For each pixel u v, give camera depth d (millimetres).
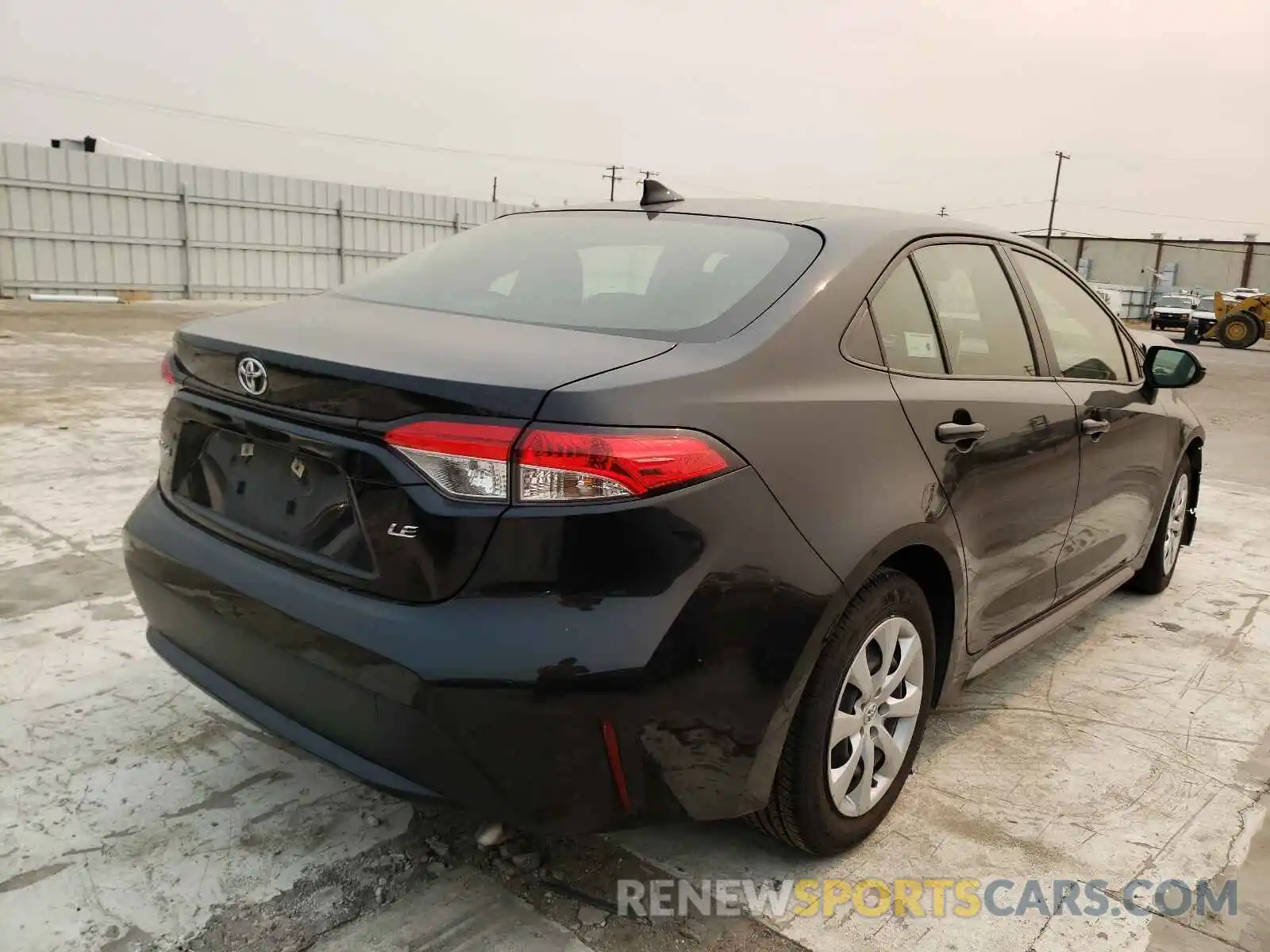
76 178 22375
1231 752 2965
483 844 2264
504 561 1714
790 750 2066
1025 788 2703
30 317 17016
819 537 1981
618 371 1808
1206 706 3285
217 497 2217
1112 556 3609
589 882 2193
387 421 1784
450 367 1792
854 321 2248
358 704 1833
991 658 2863
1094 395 3180
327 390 1867
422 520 1747
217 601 2090
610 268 2393
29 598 3590
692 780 1857
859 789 2291
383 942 1967
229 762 2594
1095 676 3502
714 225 2533
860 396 2168
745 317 2092
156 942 1927
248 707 2084
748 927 2074
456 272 2580
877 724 2318
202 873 2143
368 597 1844
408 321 2203
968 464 2445
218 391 2150
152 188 23625
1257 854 2434
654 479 1726
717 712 1830
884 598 2209
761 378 1980
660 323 2105
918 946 2045
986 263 2869
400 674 1745
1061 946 2064
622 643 1709
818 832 2193
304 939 1959
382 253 28766
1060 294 3277
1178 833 2512
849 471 2078
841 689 2125
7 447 6012
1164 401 3895
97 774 2502
